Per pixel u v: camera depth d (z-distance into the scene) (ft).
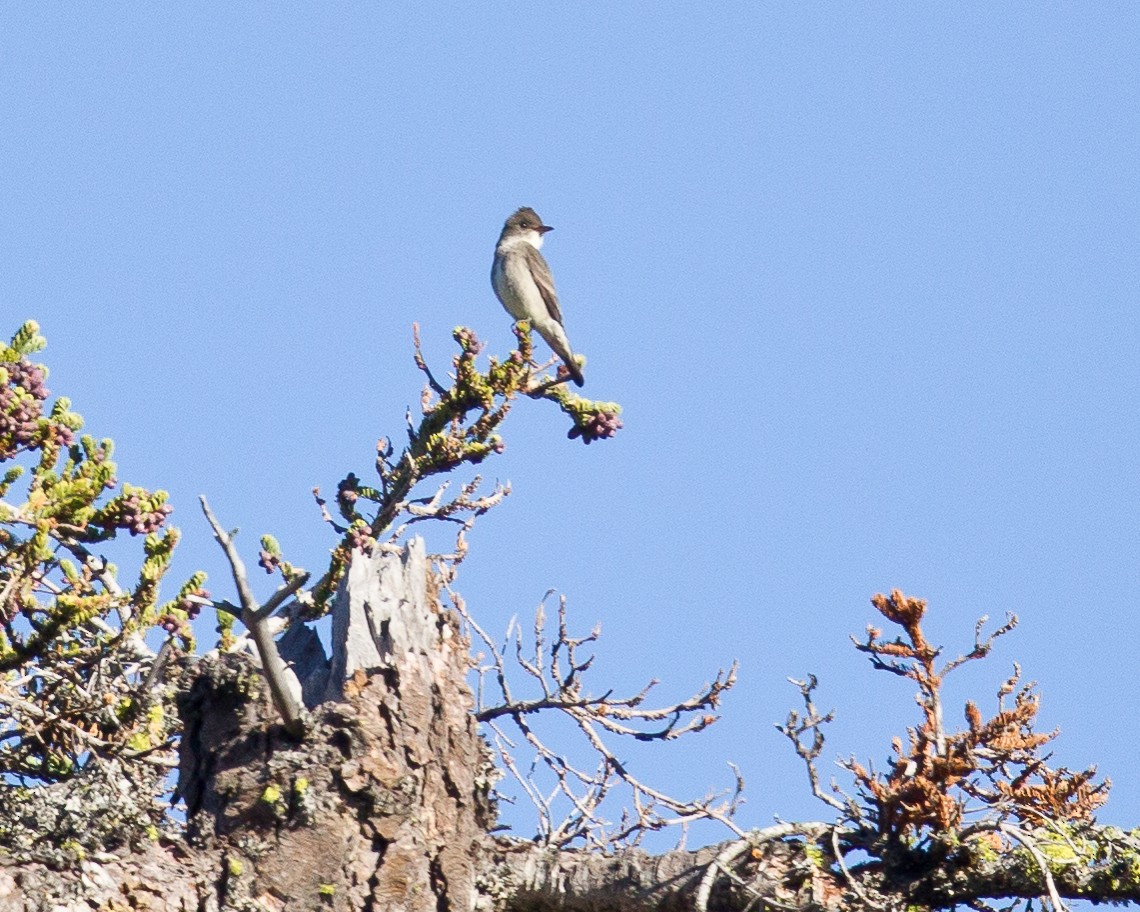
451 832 39.17
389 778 38.32
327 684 40.47
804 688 41.04
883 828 40.45
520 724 46.93
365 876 37.63
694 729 46.39
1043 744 42.39
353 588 40.78
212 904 36.22
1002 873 40.34
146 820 37.01
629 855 40.45
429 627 40.75
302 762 38.22
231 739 39.34
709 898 39.65
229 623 49.14
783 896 38.91
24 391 41.50
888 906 38.73
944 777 40.63
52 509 41.63
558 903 40.60
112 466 42.42
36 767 44.70
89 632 48.19
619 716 46.57
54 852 34.83
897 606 41.86
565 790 43.42
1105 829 41.42
